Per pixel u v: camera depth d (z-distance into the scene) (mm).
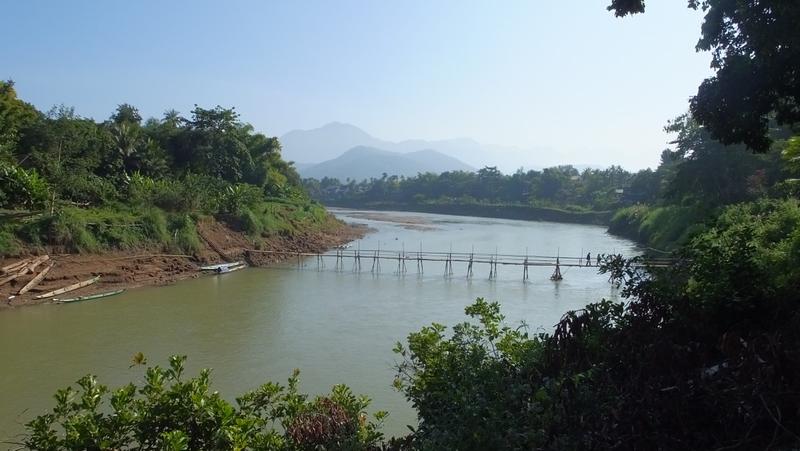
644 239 50875
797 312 5199
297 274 32188
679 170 38969
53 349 16344
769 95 8508
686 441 3977
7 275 22547
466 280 30891
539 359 5484
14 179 26266
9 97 35312
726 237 6473
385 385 13727
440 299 25219
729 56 8625
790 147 17297
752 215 25656
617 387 4488
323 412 5352
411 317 21391
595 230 70062
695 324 5598
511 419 3936
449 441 3863
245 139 59594
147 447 5027
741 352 4742
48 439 4855
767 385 4086
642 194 77062
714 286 5730
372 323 20344
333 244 48156
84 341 17219
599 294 26922
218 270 31453
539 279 31516
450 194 116625
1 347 16422
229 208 39594
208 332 18656
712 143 37406
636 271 6574
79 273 24891
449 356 5625
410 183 125250
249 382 13828
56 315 20344
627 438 3918
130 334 18141
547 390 4395
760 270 6051
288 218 47844
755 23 7891
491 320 6461
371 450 4891
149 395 5195
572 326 5734
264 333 18641
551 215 89188
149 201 33750
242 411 5680
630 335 5215
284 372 14664
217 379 13992
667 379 4578
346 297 25328
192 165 47500
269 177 58375
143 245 29750
